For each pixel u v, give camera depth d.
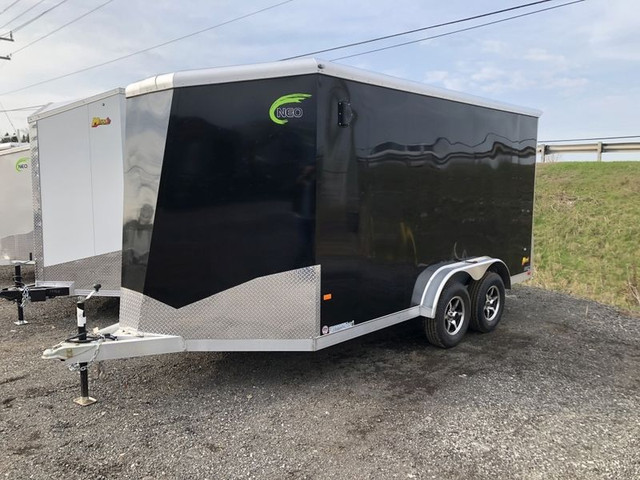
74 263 6.25
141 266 4.09
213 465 3.08
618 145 16.61
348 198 4.21
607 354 5.39
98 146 6.00
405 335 5.94
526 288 9.19
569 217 13.98
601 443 3.42
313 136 3.88
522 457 3.21
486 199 6.03
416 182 4.94
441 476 2.98
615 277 10.58
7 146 9.19
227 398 4.07
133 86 4.11
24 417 3.71
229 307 4.02
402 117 4.72
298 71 3.86
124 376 4.54
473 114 5.68
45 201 6.32
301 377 4.55
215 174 3.95
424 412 3.84
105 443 3.34
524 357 5.21
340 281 4.19
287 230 3.94
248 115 3.91
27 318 6.79
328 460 3.14
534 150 6.95
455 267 5.33
